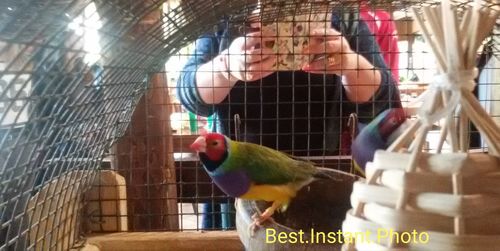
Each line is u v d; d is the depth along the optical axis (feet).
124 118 3.21
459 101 1.36
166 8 2.47
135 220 3.58
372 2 3.22
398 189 1.30
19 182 1.77
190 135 4.00
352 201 1.43
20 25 1.34
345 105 3.88
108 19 1.78
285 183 2.96
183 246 3.15
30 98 1.51
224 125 4.10
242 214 2.62
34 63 1.46
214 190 3.84
